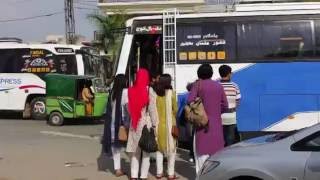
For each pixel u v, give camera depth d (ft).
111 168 38.22
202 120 29.99
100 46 100.01
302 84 39.78
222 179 22.89
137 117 31.99
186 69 40.57
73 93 67.05
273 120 39.83
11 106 76.02
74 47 75.66
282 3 40.52
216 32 40.65
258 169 22.29
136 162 33.09
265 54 40.19
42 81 75.25
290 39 40.11
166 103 32.73
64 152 45.78
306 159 21.84
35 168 38.58
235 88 32.86
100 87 67.62
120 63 41.24
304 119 39.63
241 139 39.19
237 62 40.29
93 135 58.34
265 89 39.96
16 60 75.92
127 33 41.42
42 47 75.36
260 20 40.42
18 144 51.01
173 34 40.81
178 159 40.45
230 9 42.50
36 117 75.56
